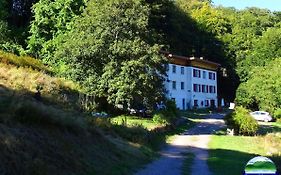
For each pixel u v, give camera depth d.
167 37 79.44
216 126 47.12
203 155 25.70
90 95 38.16
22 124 14.02
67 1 52.09
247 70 91.19
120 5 41.56
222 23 97.31
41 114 15.12
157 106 43.22
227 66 93.25
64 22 52.06
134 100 39.94
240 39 94.44
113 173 15.55
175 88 73.38
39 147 13.36
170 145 30.28
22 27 59.59
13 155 11.70
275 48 89.88
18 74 25.72
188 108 75.38
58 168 13.03
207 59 92.75
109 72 39.44
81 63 40.41
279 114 65.25
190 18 95.38
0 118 13.30
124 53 39.59
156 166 19.56
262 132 45.28
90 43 40.06
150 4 71.75
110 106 40.75
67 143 15.31
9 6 61.03
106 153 17.84
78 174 13.69
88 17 41.47
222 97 93.38
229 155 26.41
